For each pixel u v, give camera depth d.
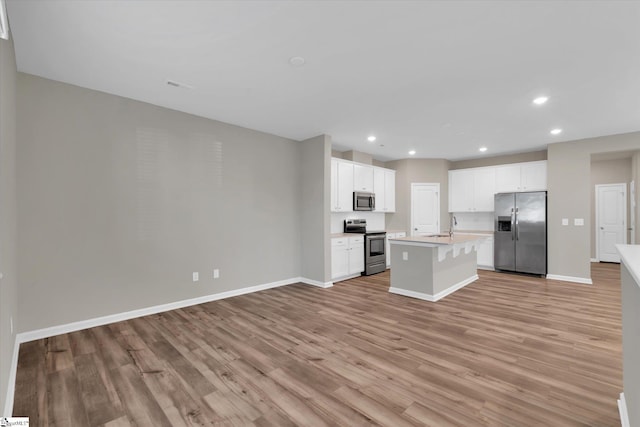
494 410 1.77
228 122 4.22
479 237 5.09
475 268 5.43
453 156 6.63
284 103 3.52
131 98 3.38
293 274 5.12
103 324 3.16
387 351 2.55
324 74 2.81
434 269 4.07
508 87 3.06
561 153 5.25
